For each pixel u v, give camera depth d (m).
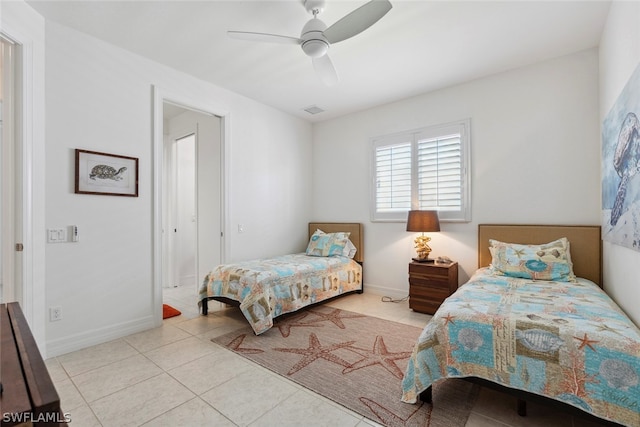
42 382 0.74
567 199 3.07
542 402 1.56
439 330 1.84
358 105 4.37
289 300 3.23
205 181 4.37
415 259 3.70
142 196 3.02
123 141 2.88
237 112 3.95
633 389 1.36
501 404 1.83
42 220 2.37
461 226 3.70
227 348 2.60
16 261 2.24
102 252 2.73
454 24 2.52
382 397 1.90
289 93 3.96
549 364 1.54
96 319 2.69
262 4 2.27
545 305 1.98
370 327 3.08
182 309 3.71
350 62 3.15
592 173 2.95
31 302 2.28
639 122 1.64
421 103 3.99
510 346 1.65
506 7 2.32
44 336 2.39
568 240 2.99
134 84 2.96
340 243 4.32
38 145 2.34
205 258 4.38
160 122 3.16
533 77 3.24
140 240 3.00
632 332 1.52
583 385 1.46
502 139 3.42
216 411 1.77
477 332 1.74
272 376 2.15
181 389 1.99
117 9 2.32
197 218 4.51
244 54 3.00
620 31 2.06
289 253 4.72
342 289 4.01
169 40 2.75
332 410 1.78
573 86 3.04
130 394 1.93
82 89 2.62
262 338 2.82
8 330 1.07
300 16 2.41
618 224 2.10
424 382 1.79
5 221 2.24
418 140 4.01
